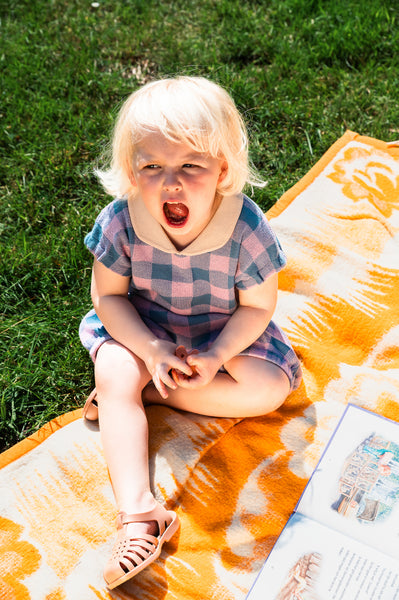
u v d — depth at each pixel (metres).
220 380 1.73
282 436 1.76
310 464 1.69
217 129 1.45
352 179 2.47
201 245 1.58
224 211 1.57
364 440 1.72
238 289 1.68
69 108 2.87
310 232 2.28
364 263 2.20
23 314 2.14
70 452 1.74
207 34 3.22
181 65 3.05
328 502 1.60
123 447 1.60
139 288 1.74
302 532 1.55
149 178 1.46
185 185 1.44
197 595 1.46
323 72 2.96
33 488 1.67
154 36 3.24
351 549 1.51
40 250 2.33
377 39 3.05
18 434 1.86
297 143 2.70
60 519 1.61
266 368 1.71
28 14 3.38
